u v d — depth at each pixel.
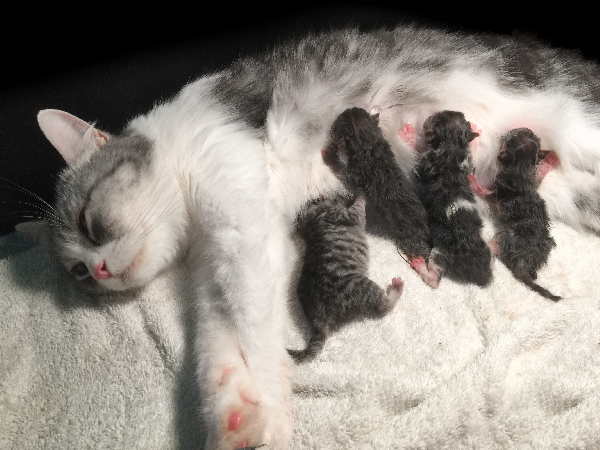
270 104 0.36
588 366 0.29
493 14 0.47
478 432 0.27
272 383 0.27
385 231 0.37
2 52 0.45
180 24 0.48
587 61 0.41
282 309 0.30
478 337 0.31
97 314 0.34
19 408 0.31
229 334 0.29
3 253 0.40
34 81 0.46
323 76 0.37
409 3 0.50
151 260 0.33
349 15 0.51
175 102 0.36
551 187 0.37
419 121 0.38
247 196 0.31
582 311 0.31
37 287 0.36
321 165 0.36
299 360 0.30
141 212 0.32
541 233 0.34
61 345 0.33
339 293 0.31
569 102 0.37
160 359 0.31
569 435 0.26
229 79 0.36
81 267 0.34
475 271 0.33
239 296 0.29
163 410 0.29
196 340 0.30
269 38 0.50
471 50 0.39
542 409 0.27
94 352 0.32
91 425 0.29
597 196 0.36
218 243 0.30
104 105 0.46
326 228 0.33
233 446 0.25
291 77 0.36
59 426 0.30
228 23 0.49
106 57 0.47
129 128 0.36
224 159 0.32
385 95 0.37
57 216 0.34
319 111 0.36
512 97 0.38
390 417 0.28
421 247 0.34
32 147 0.45
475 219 0.34
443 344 0.31
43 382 0.32
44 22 0.44
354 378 0.29
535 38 0.45
